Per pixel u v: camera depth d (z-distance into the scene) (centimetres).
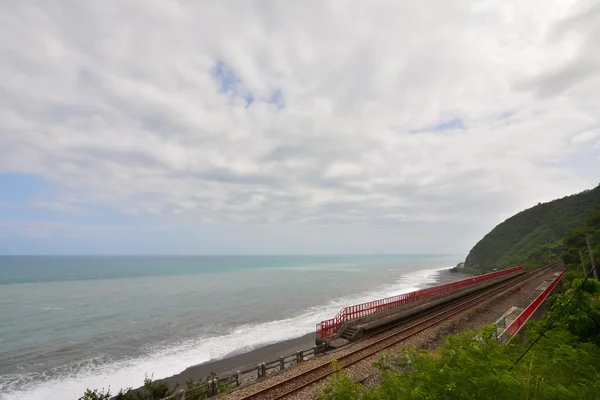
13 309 4488
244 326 3509
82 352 2677
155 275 9712
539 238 10131
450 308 2534
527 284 3709
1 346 2836
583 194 11056
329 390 620
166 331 3303
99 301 5066
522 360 587
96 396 1190
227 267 13938
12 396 1897
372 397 525
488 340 602
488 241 13162
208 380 1307
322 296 5581
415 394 456
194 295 5641
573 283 963
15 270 11819
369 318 2158
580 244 4972
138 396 1233
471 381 446
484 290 3506
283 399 1096
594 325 839
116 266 14525
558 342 703
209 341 2955
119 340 3005
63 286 6988
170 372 2219
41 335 3178
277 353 2553
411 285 7462
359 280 8500
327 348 1731
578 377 555
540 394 459
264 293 5906
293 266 14950
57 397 1881
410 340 1730
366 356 1474
